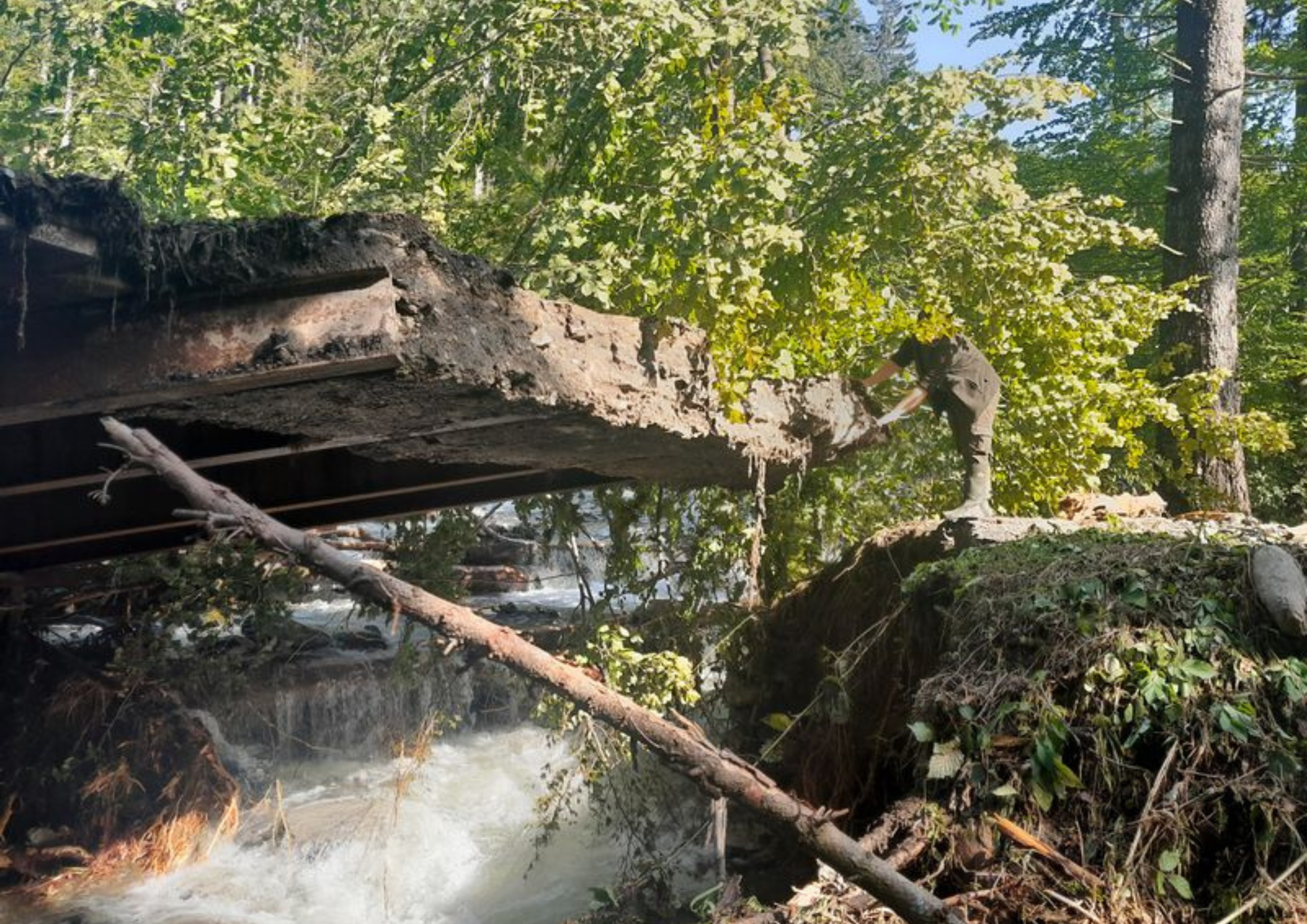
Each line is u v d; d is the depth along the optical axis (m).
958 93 8.43
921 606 6.29
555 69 8.83
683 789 7.82
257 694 9.24
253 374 3.92
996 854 4.39
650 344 5.71
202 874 7.40
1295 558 5.04
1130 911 4.16
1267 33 20.31
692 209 7.68
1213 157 13.82
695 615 8.48
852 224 8.73
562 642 8.42
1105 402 10.62
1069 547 5.60
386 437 5.41
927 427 10.06
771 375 7.75
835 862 3.35
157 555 8.44
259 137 8.48
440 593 8.59
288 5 9.26
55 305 3.90
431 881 7.43
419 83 9.23
